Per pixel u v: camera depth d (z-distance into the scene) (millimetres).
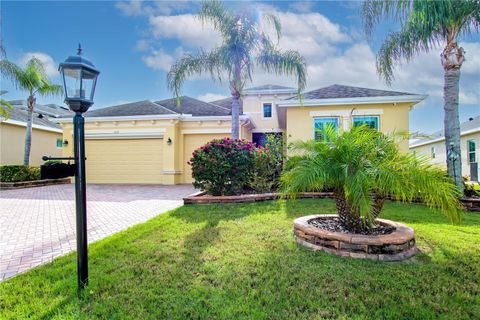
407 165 4164
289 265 3604
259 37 10883
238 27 10656
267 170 9406
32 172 15266
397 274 3318
